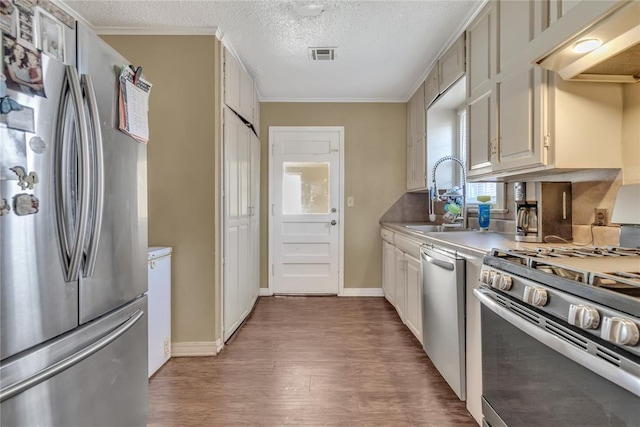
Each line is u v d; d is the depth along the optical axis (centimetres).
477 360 150
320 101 385
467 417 165
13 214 84
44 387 92
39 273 91
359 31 232
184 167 237
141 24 227
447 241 179
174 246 237
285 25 227
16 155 85
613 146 140
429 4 200
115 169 124
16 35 85
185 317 237
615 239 144
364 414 168
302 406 175
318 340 260
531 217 173
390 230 333
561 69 133
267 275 391
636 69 129
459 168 306
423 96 319
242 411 171
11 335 84
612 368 70
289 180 389
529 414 102
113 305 123
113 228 123
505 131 169
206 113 236
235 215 275
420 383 197
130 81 134
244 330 282
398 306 299
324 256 391
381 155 387
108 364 119
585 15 106
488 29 187
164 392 188
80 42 107
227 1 200
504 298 114
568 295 84
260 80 328
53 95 95
